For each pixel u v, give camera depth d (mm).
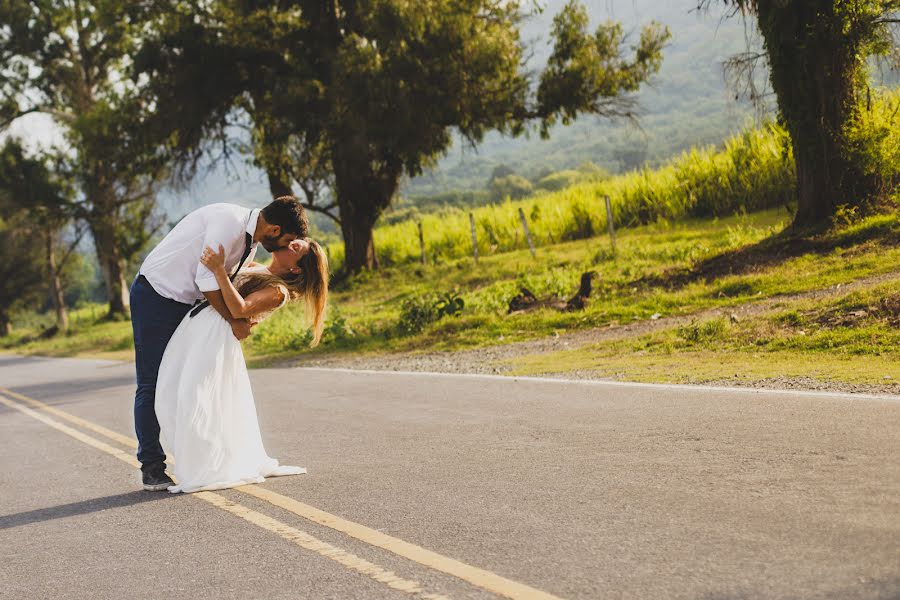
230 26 28672
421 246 30031
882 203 14266
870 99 14312
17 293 63188
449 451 5711
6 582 3736
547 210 29875
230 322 5172
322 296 5316
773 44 14352
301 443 6566
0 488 5898
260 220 5086
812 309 10023
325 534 3998
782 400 6344
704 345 9664
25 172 42844
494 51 25203
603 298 14484
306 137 28281
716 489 4125
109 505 5023
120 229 46406
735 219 23156
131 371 16484
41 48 44438
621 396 7336
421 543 3727
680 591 2898
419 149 26422
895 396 6043
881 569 2896
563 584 3076
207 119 29922
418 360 12539
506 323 14242
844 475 4148
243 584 3416
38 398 12617
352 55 24531
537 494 4363
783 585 2850
